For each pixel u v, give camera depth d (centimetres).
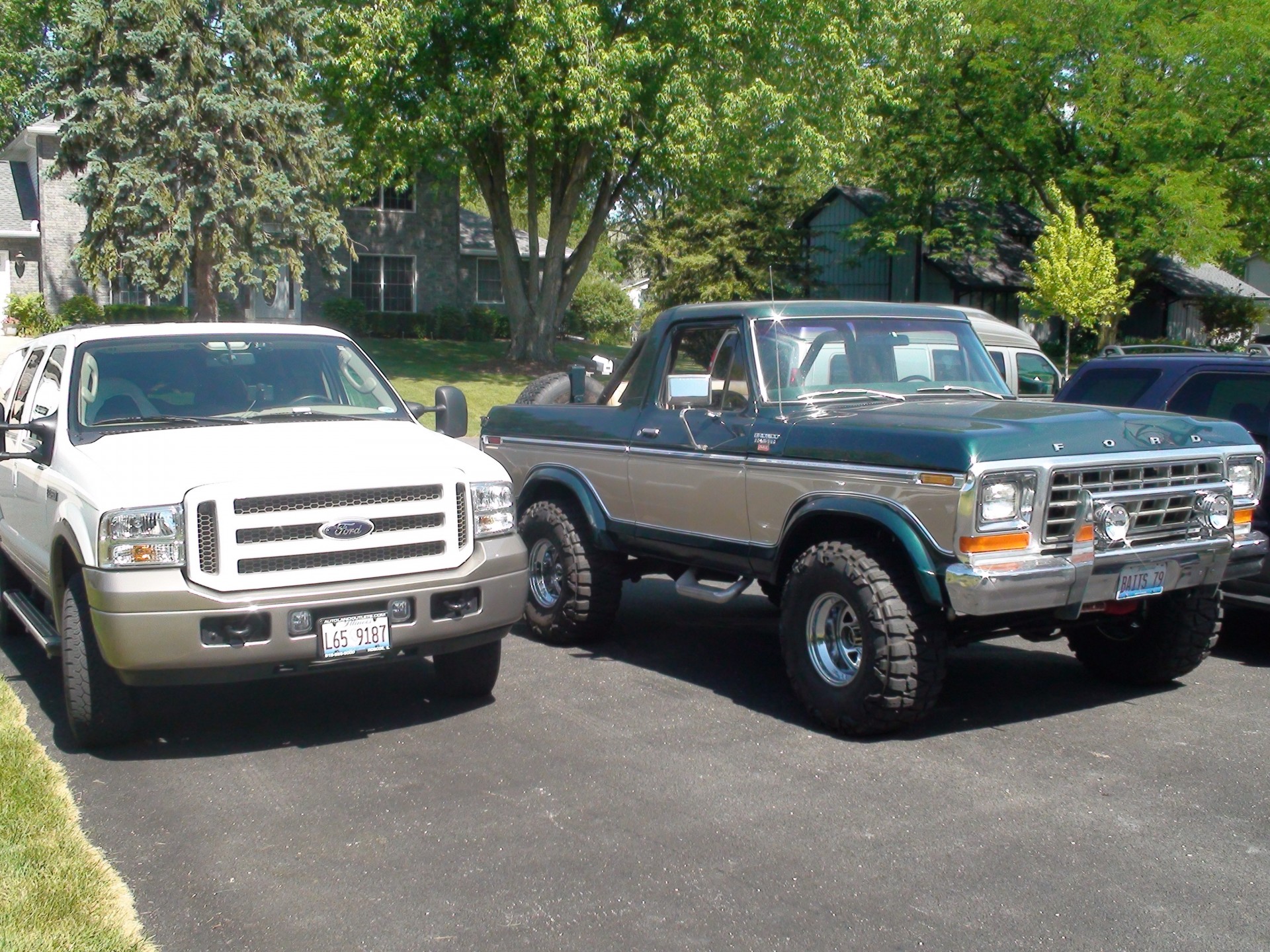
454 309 3553
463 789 499
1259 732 577
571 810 475
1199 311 4644
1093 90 3212
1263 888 405
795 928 376
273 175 2327
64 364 644
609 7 2458
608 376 916
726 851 435
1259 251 3922
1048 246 2847
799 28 2475
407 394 2438
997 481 516
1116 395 807
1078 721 596
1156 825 459
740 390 654
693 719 599
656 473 694
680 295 3941
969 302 4162
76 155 2317
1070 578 526
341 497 536
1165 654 636
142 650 500
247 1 2320
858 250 4194
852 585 551
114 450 567
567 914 386
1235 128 3331
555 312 2925
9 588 758
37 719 600
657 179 2698
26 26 4122
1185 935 371
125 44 2252
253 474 524
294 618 517
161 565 507
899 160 3709
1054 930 375
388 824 461
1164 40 3100
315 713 609
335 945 365
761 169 2711
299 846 441
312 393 665
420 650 554
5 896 389
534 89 2381
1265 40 3039
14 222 3178
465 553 568
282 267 2634
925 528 530
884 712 544
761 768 523
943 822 462
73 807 471
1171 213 3134
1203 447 583
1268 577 698
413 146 2488
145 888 405
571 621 748
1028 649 759
